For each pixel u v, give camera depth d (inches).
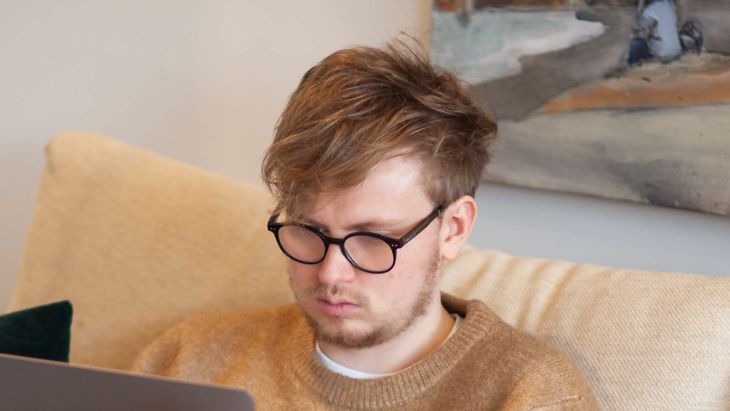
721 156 52.1
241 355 51.2
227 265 57.1
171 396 30.9
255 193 59.1
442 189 41.6
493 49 60.7
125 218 60.2
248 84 75.8
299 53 72.7
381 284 41.1
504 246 65.5
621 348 45.5
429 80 42.9
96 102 83.1
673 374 44.0
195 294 57.3
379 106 40.3
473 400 42.9
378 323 41.9
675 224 57.1
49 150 64.4
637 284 47.5
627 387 44.7
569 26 57.1
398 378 43.9
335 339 42.5
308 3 71.6
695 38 52.1
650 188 55.3
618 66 55.4
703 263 56.4
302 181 39.9
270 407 47.1
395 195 40.0
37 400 32.4
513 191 64.2
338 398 45.0
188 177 60.6
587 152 57.6
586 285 48.8
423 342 45.2
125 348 58.3
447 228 43.8
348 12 69.7
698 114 52.6
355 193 39.7
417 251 41.4
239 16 75.2
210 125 78.4
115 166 62.1
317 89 41.7
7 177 87.8
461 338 44.4
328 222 40.4
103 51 82.0
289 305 52.4
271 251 56.6
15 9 84.9
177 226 59.0
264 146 75.9
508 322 49.3
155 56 79.9
